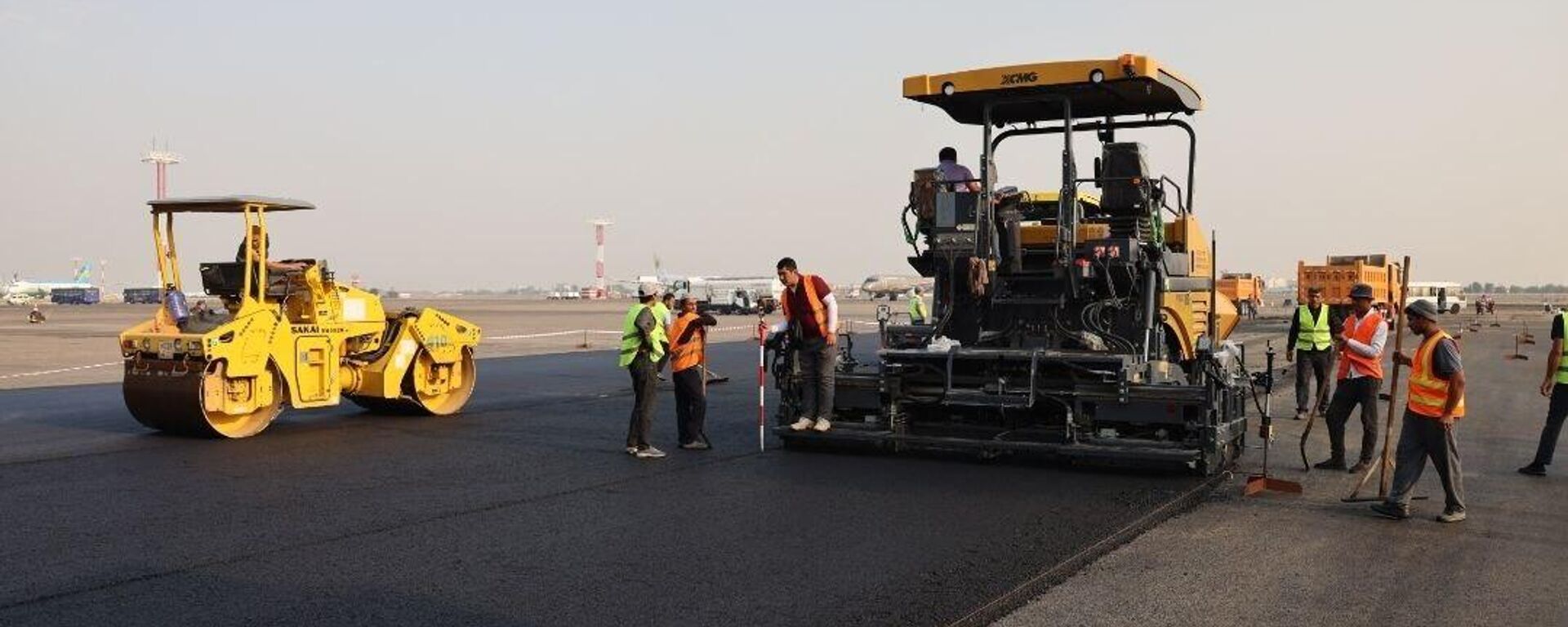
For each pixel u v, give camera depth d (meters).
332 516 7.15
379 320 12.80
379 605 5.12
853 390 10.02
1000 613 5.07
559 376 19.31
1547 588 5.54
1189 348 10.27
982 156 9.56
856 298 129.62
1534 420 12.95
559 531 6.71
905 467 9.20
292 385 11.45
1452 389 6.97
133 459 9.61
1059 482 8.45
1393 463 8.61
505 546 6.31
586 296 189.12
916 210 9.94
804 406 10.09
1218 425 8.74
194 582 5.51
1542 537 6.69
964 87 9.23
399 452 10.08
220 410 10.83
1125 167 9.42
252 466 9.24
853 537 6.57
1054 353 8.95
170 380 10.72
